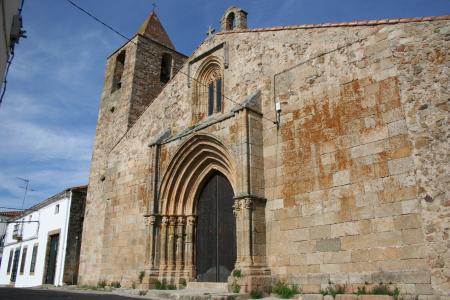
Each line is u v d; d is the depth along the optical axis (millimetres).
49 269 31016
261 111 14750
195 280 16344
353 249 11078
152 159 18031
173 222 17062
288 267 12430
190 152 16938
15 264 38531
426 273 9500
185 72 19422
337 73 12812
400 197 10438
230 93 16484
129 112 23656
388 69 11523
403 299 9625
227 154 15031
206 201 17109
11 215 50375
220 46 17641
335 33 13273
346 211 11492
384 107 11344
